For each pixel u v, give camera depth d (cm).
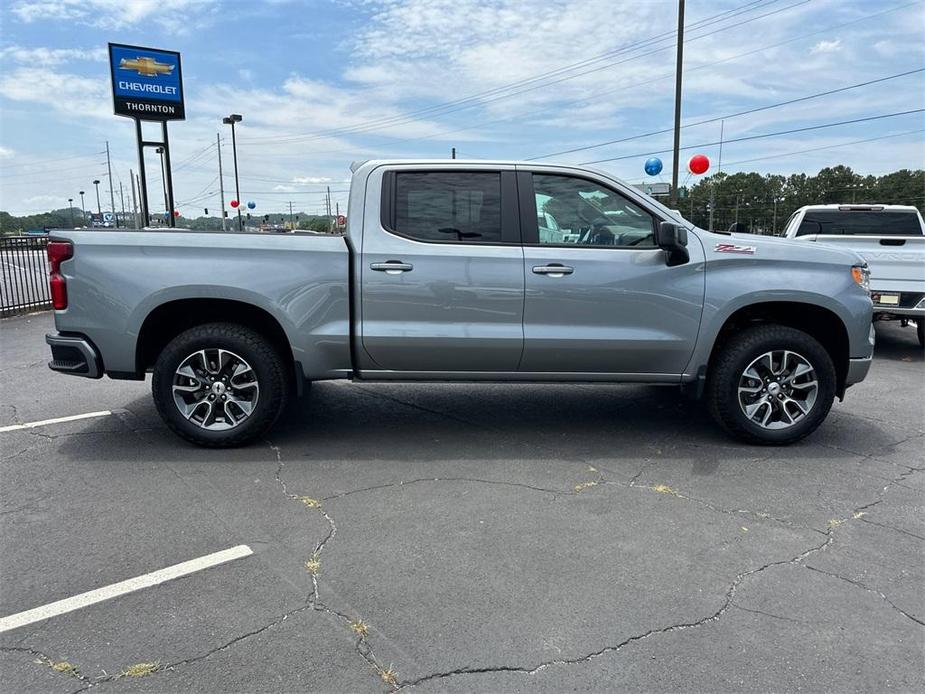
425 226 448
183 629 257
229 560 309
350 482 404
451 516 358
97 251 432
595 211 456
